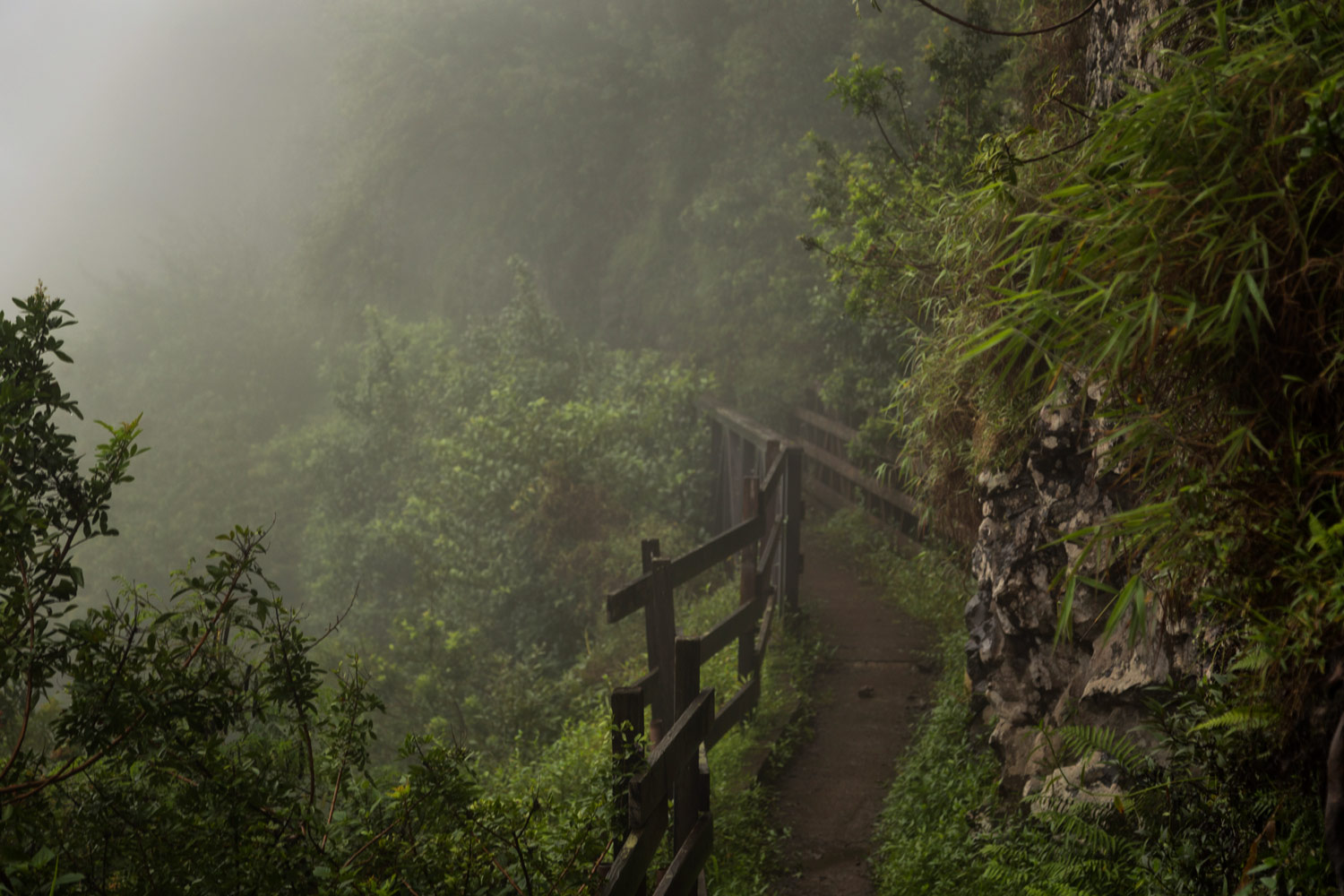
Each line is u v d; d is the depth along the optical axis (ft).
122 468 7.70
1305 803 5.81
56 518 7.39
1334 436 5.21
